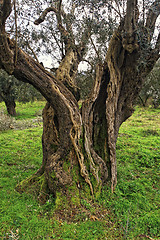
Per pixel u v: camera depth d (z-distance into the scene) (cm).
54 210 389
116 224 366
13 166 641
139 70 441
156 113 1844
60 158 428
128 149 796
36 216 384
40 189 448
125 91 469
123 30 380
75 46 512
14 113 1848
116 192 466
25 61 362
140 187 496
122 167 614
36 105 2609
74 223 364
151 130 1109
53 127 460
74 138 420
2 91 1686
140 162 663
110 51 432
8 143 905
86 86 572
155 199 451
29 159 706
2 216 384
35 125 1380
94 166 455
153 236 344
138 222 372
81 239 328
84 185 431
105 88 470
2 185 508
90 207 401
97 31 444
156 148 806
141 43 362
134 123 1402
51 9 456
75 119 421
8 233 337
